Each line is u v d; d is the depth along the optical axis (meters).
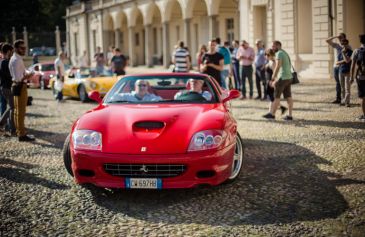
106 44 45.47
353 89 15.73
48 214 4.56
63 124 10.81
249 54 14.23
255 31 24.66
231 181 5.51
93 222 4.33
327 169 5.99
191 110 5.48
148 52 37.28
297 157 6.73
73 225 4.25
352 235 3.83
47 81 22.61
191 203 4.84
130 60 40.59
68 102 16.17
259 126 9.46
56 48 44.56
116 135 4.96
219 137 4.91
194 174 4.74
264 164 6.43
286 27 22.52
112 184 4.81
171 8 33.75
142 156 4.71
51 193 5.25
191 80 6.51
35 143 8.44
